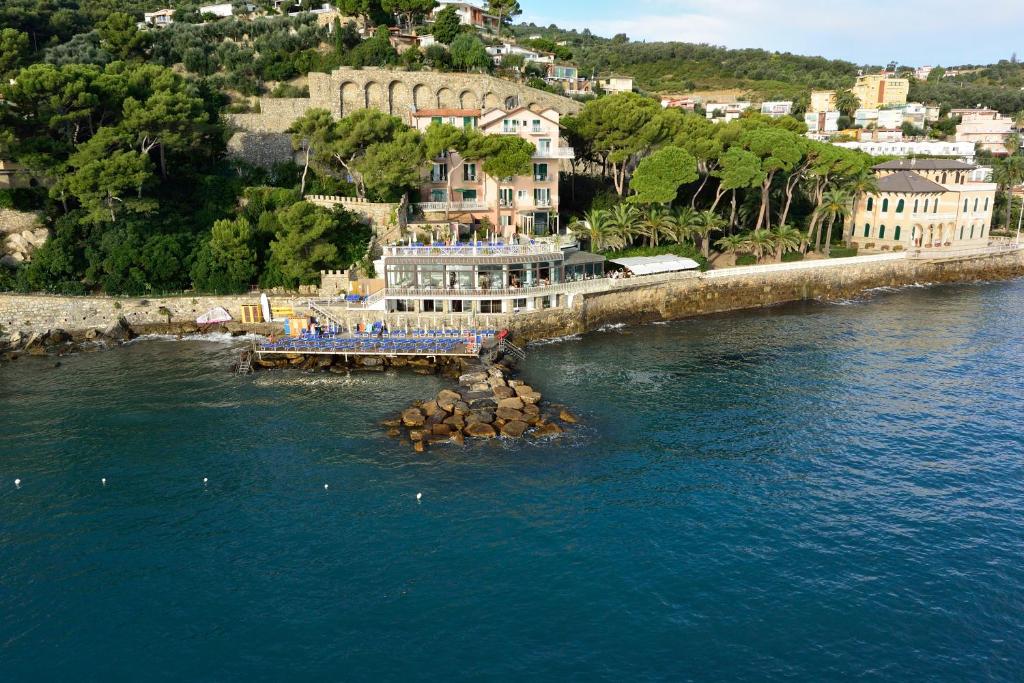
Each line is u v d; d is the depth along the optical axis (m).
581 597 36.97
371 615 35.84
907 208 120.06
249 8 168.75
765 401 61.91
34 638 34.66
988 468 49.66
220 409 60.78
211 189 101.00
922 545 40.91
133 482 48.62
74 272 85.06
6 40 111.94
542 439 54.62
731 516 44.06
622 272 91.06
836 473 49.25
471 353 69.38
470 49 141.00
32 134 90.31
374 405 61.28
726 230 115.31
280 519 44.12
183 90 99.69
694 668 32.28
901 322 88.94
